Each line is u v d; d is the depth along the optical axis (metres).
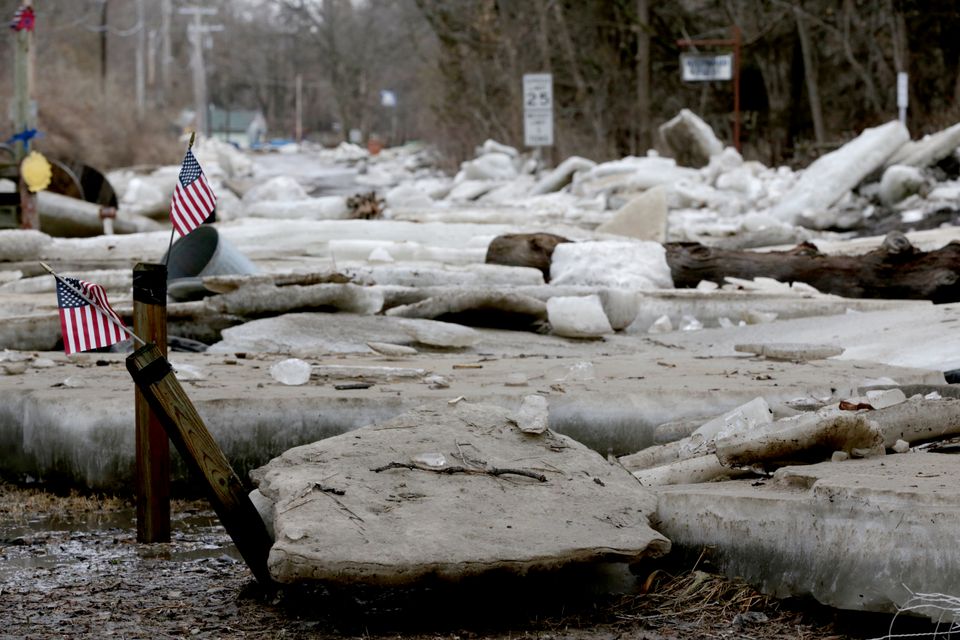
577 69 53.53
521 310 12.59
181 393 5.66
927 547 5.01
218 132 142.62
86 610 5.61
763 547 5.56
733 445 6.50
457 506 5.67
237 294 11.80
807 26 43.88
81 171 30.80
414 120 113.75
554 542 5.39
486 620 5.48
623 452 8.43
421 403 8.22
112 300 12.84
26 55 23.14
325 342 11.16
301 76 151.50
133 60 110.19
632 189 32.09
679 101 54.09
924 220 25.28
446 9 60.19
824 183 26.81
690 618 5.44
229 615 5.55
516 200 37.69
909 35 42.97
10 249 18.12
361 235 20.50
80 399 8.21
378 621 5.46
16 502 7.99
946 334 11.21
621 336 12.91
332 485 5.73
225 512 5.73
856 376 9.52
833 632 5.21
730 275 15.29
